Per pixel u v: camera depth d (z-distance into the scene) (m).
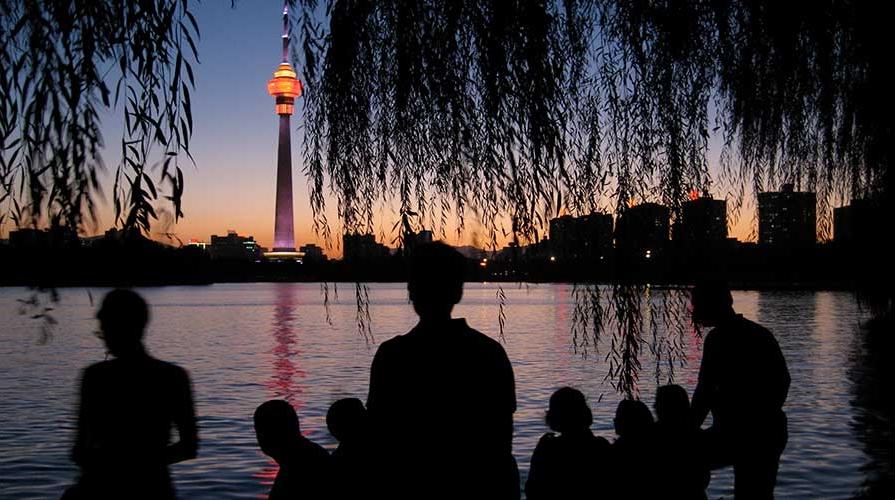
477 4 2.93
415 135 3.07
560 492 4.56
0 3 2.32
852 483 10.86
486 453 2.67
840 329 54.19
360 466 2.75
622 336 2.89
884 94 3.04
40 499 11.38
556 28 2.93
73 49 2.32
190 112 2.29
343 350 43.97
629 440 4.62
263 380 29.36
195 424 3.95
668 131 3.04
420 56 3.02
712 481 10.70
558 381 26.38
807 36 3.25
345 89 3.11
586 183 2.93
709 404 4.66
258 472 12.87
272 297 188.38
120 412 3.74
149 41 2.32
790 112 3.40
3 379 29.83
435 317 2.79
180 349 45.59
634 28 3.04
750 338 4.56
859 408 18.50
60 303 2.15
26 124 2.23
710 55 3.23
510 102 2.87
